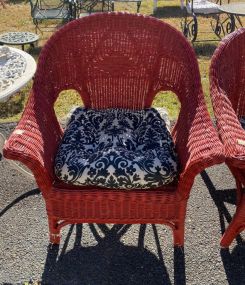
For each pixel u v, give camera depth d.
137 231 2.20
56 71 2.30
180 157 1.97
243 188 2.12
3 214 2.32
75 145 2.06
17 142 1.70
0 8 6.98
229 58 2.26
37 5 5.57
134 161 1.86
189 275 1.95
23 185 2.55
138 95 2.49
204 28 5.88
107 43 2.37
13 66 2.45
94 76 2.44
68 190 1.87
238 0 7.21
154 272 1.96
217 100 2.01
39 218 2.29
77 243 2.12
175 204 1.89
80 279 1.93
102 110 2.41
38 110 1.98
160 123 2.24
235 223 1.98
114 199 1.88
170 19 6.29
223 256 2.04
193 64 2.15
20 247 2.10
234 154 1.67
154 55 2.38
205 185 2.55
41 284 1.91
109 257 2.04
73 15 5.46
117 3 7.26
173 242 2.09
